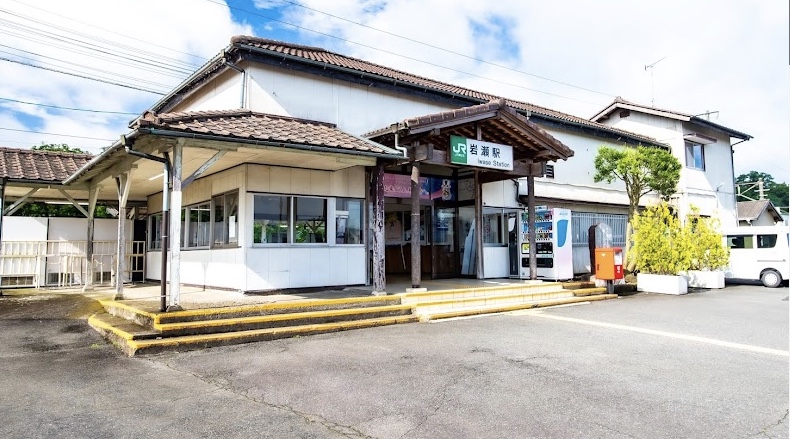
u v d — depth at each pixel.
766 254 14.53
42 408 4.07
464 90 14.45
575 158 16.14
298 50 10.87
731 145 21.94
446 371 5.08
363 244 10.20
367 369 5.16
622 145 17.70
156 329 6.22
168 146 6.85
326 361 5.48
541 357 5.67
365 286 10.07
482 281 11.75
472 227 12.59
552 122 15.41
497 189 13.06
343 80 10.57
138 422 3.76
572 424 3.70
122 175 9.28
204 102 11.30
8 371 5.18
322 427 3.67
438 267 12.51
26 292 11.30
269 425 3.71
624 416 3.86
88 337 6.80
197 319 6.62
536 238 12.34
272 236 9.02
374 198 8.94
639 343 6.45
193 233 10.68
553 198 14.20
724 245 14.18
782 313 9.07
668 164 14.05
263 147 7.19
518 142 11.00
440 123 8.92
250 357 5.67
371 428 3.65
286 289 9.04
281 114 9.67
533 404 4.13
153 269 12.91
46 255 12.42
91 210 11.48
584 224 15.28
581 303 10.45
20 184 10.80
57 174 11.37
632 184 14.69
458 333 7.05
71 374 5.05
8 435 3.52
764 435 3.49
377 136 9.12
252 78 9.42
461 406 4.09
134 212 13.55
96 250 13.07
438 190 12.41
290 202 9.27
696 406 4.09
